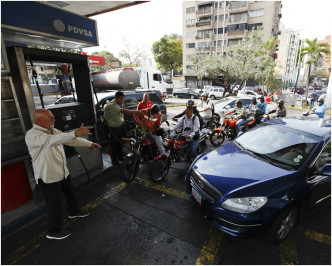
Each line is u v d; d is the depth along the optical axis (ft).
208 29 119.44
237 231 7.59
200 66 75.10
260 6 104.47
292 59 116.37
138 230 9.06
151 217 9.93
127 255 7.75
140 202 11.17
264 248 8.08
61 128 11.89
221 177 8.73
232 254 7.78
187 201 11.25
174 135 14.55
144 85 55.72
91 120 13.62
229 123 21.89
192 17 122.72
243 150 10.77
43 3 11.81
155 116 12.98
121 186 12.87
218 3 112.57
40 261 7.52
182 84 132.57
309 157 8.79
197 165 10.20
